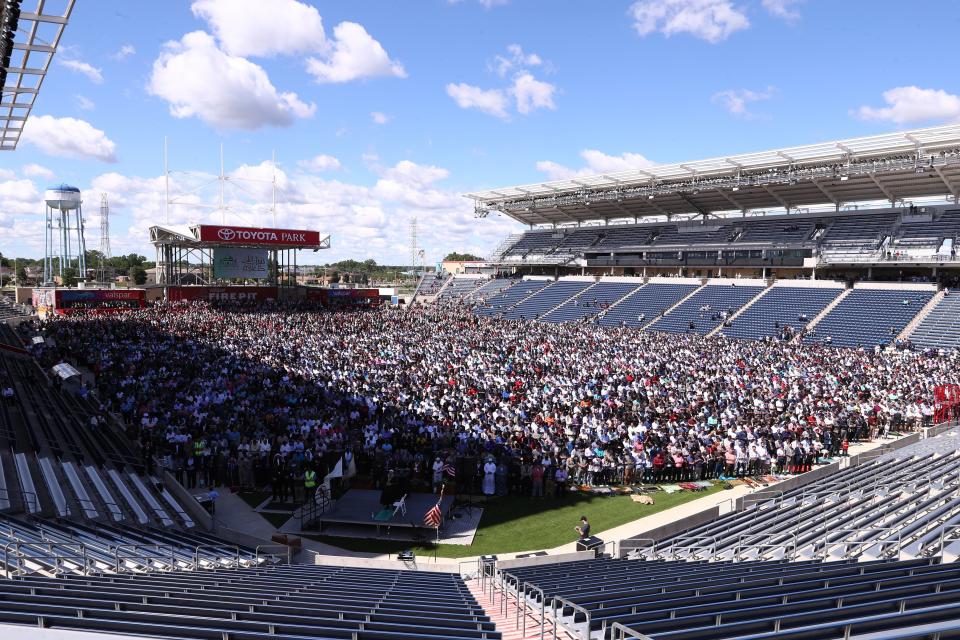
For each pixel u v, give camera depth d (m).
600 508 20.41
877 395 31.77
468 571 15.81
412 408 27.58
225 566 14.02
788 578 10.11
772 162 58.94
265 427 24.17
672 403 29.83
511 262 92.69
